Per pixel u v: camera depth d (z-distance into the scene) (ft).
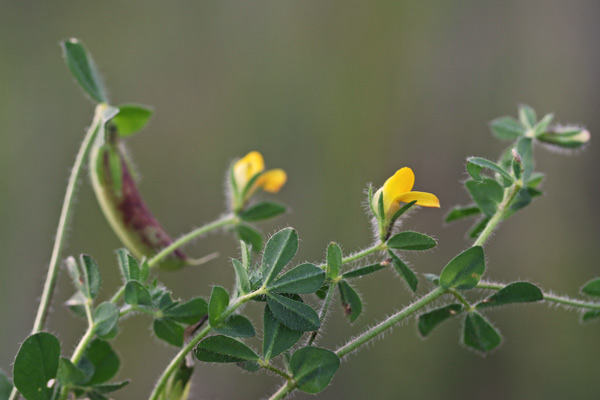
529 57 2.38
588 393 2.10
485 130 2.37
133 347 2.07
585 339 2.15
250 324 0.72
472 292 1.20
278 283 0.71
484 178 0.78
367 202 0.75
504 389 2.15
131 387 2.04
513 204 0.77
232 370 2.03
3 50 2.32
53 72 2.35
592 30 2.35
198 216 2.31
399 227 0.74
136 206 0.84
